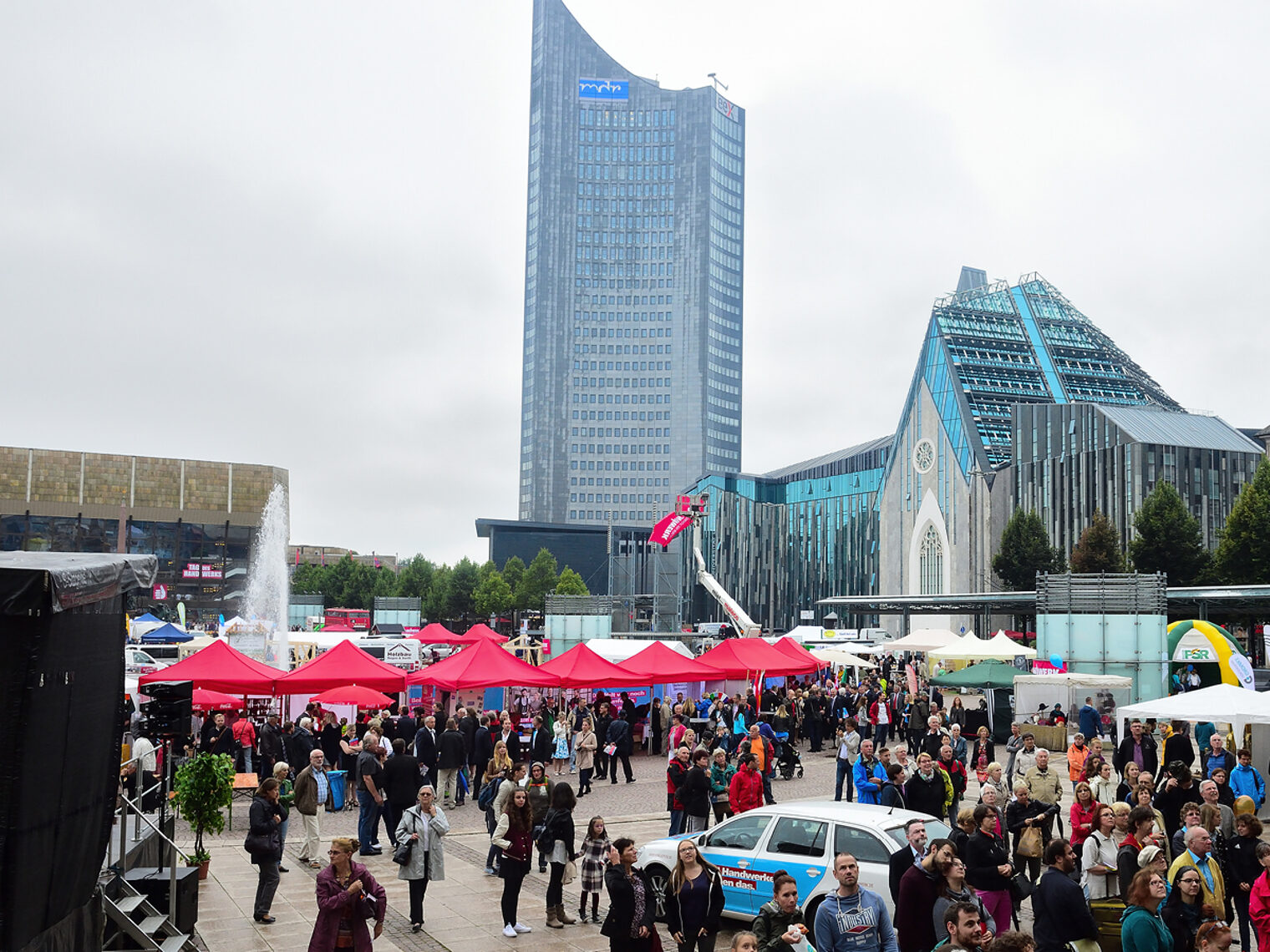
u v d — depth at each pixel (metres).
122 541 112.50
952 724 34.19
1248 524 58.53
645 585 163.12
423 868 14.05
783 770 29.58
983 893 10.93
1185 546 65.12
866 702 39.00
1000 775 19.20
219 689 27.59
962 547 104.06
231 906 15.21
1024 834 14.05
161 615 113.06
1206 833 10.80
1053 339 114.44
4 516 114.81
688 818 17.97
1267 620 66.44
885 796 15.04
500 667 31.92
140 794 13.66
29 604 7.62
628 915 10.31
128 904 11.62
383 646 56.69
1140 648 38.78
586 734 27.19
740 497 150.25
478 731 25.64
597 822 14.59
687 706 32.56
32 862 7.79
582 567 168.75
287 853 19.30
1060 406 94.50
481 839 20.78
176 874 12.98
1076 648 39.31
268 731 24.81
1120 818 12.10
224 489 123.06
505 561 167.38
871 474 131.38
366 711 30.06
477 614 132.75
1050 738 35.00
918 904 9.50
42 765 7.93
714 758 19.58
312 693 28.69
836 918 9.26
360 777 19.06
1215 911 10.20
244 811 23.55
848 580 133.50
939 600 70.81
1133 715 20.67
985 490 100.62
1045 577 40.16
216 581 121.69
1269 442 91.50
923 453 112.25
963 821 11.19
